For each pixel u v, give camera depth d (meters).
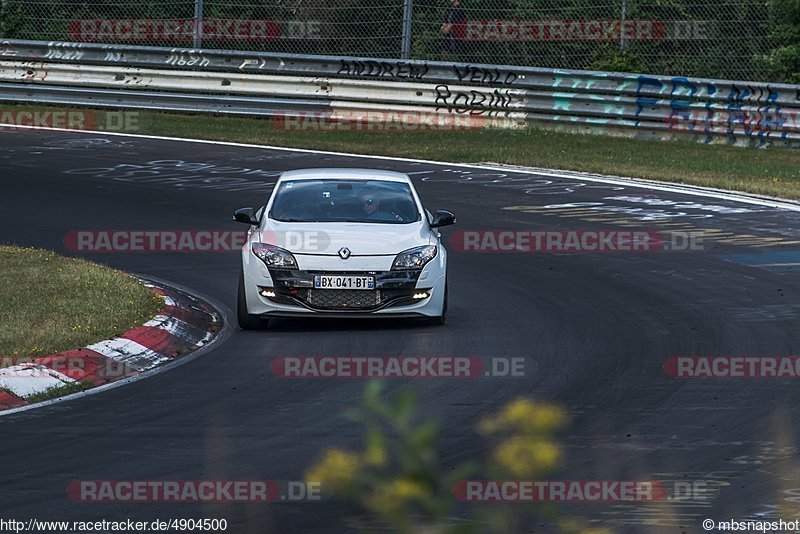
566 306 42.50
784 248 53.44
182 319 39.72
